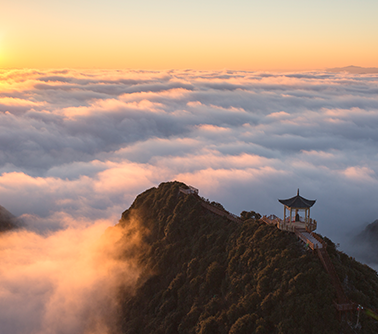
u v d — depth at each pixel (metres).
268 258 46.59
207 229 62.09
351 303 38.22
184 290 54.69
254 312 42.59
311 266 41.66
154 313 56.41
